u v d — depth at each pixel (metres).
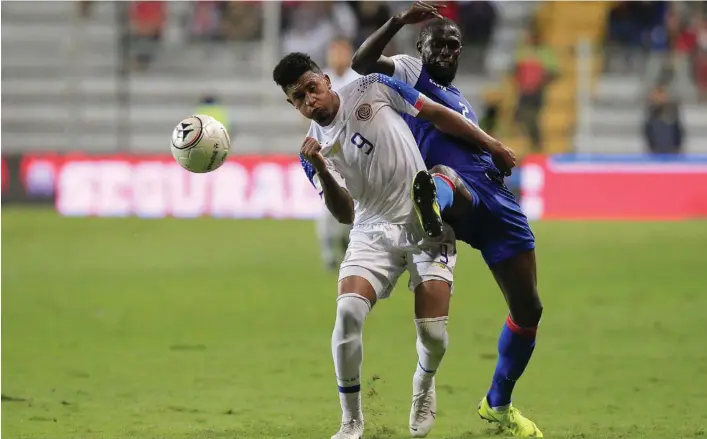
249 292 44.06
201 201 74.75
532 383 27.08
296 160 74.00
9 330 35.69
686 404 24.52
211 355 31.28
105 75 83.94
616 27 81.06
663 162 72.06
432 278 19.56
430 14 20.95
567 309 39.28
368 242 19.41
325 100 19.16
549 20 83.19
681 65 79.19
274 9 80.69
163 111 82.50
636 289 43.88
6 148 82.00
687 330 34.94
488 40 81.31
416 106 19.64
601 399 25.14
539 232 64.75
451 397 25.66
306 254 56.31
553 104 78.19
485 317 38.00
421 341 19.67
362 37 78.25
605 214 72.12
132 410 24.19
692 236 62.00
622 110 79.06
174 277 48.44
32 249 58.22
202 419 23.19
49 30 85.75
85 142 81.69
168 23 84.56
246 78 82.62
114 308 40.25
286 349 32.22
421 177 18.41
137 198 75.06
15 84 83.38
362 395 25.73
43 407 24.53
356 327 18.81
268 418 23.23
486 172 20.55
